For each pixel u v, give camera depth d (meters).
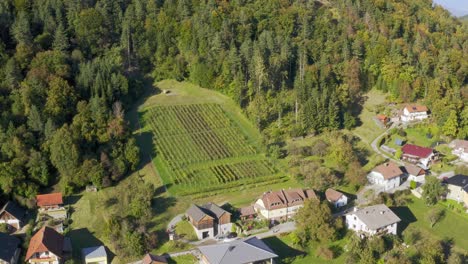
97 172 126.69
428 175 138.12
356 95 172.38
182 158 140.75
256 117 153.12
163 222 118.31
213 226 115.44
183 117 157.38
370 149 150.50
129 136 139.88
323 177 131.62
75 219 120.25
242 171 136.75
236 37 177.12
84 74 150.50
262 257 103.12
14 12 170.25
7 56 149.62
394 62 174.62
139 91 164.00
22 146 127.44
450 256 106.19
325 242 113.06
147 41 176.25
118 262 107.94
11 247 107.56
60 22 167.62
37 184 126.44
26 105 136.75
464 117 154.88
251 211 120.56
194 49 172.62
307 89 160.25
